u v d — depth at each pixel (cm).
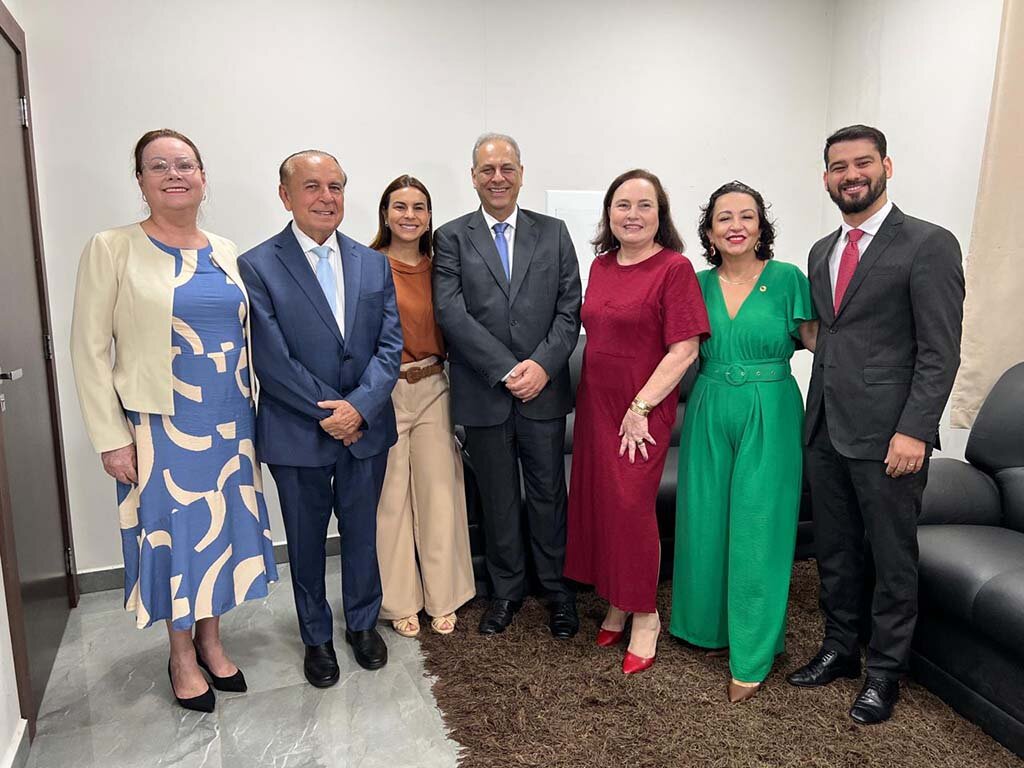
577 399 232
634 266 216
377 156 311
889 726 193
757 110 368
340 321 214
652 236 215
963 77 298
